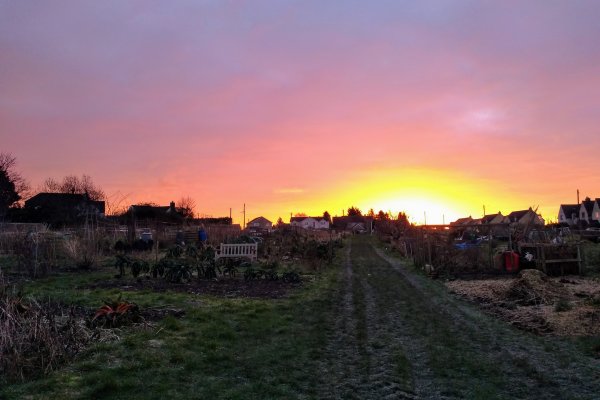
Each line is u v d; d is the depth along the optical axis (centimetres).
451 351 827
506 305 1250
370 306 1288
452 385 655
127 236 2661
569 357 778
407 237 3428
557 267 1989
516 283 1386
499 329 1000
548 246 2072
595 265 2138
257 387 613
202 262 2053
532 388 644
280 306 1205
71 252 1980
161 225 3344
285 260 2644
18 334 633
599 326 947
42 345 639
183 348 748
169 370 641
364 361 763
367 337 927
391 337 930
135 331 818
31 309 736
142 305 1101
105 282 1539
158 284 1526
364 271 2316
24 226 2727
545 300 1272
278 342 859
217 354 736
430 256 2273
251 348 804
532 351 822
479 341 898
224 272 1841
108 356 675
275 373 681
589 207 8512
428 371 720
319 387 638
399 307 1275
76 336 704
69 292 1251
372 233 9781
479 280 1866
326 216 14088
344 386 644
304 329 978
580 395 616
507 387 648
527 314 1126
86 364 630
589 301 1188
